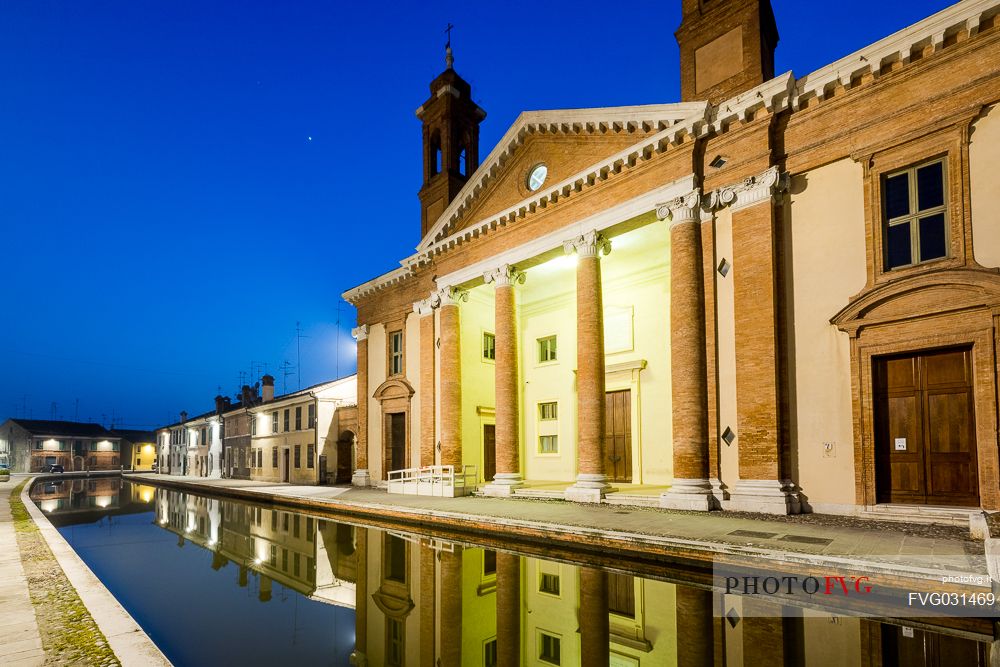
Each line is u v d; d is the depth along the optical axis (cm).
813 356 1313
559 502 1658
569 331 2350
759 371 1352
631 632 699
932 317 1157
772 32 1664
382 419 2677
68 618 634
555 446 2359
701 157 1530
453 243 2211
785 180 1390
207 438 5409
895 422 1222
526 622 767
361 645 692
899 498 1203
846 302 1280
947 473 1152
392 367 2697
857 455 1227
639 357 2081
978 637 622
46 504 2850
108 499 3130
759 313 1367
